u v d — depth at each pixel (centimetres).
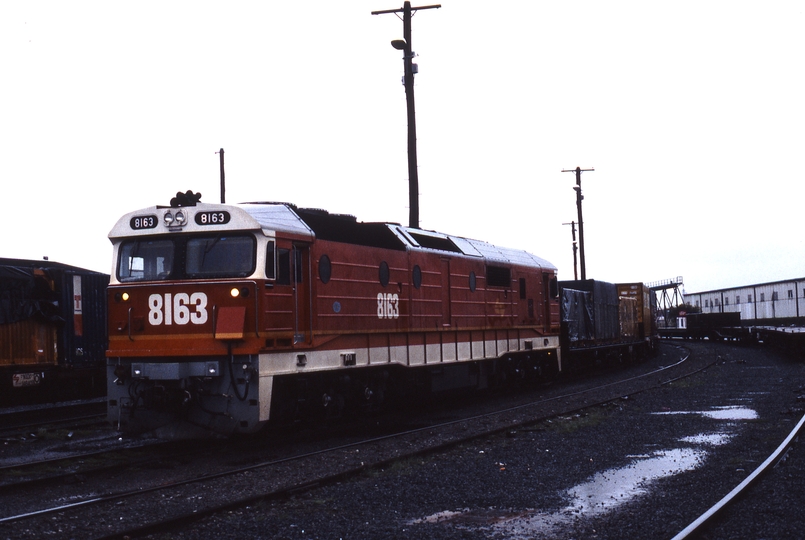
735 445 1212
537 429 1455
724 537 704
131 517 819
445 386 1855
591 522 769
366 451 1223
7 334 1989
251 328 1210
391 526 775
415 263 1717
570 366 2939
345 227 1554
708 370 2922
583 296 3094
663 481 963
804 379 2367
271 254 1245
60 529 768
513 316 2206
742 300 8644
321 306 1378
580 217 4641
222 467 1120
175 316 1247
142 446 1315
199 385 1217
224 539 732
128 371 1252
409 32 2239
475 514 822
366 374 1567
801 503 814
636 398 1991
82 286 2241
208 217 1254
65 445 1366
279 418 1321
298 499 889
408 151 2230
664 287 9300
